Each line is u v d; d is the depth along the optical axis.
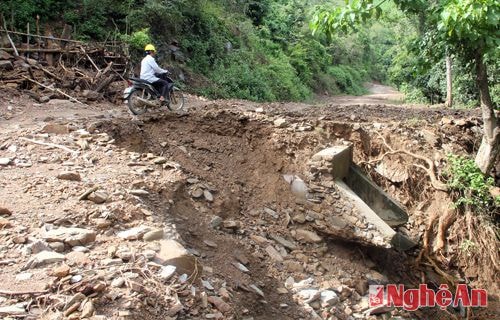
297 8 37.09
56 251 3.99
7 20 14.59
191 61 20.00
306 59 35.69
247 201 7.62
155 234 4.50
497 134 9.09
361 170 9.47
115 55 15.27
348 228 7.19
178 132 8.84
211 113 9.10
